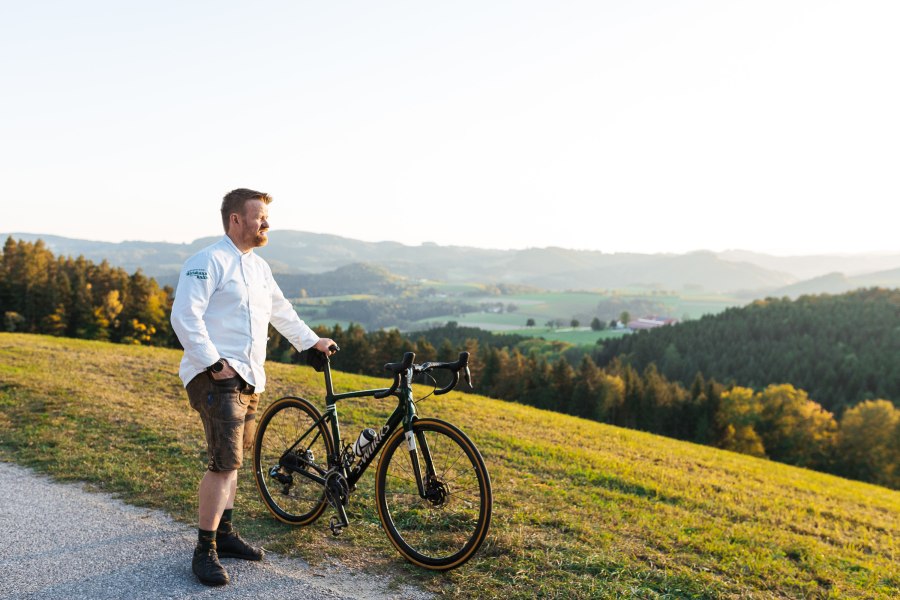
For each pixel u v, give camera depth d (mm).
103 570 3307
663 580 3848
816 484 12617
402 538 3672
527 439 10211
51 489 4645
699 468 10719
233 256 3436
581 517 5250
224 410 3281
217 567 3225
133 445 6012
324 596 3129
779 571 4555
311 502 4090
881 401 68375
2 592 3020
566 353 144875
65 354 13578
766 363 122688
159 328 74000
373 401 10328
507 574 3578
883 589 4648
